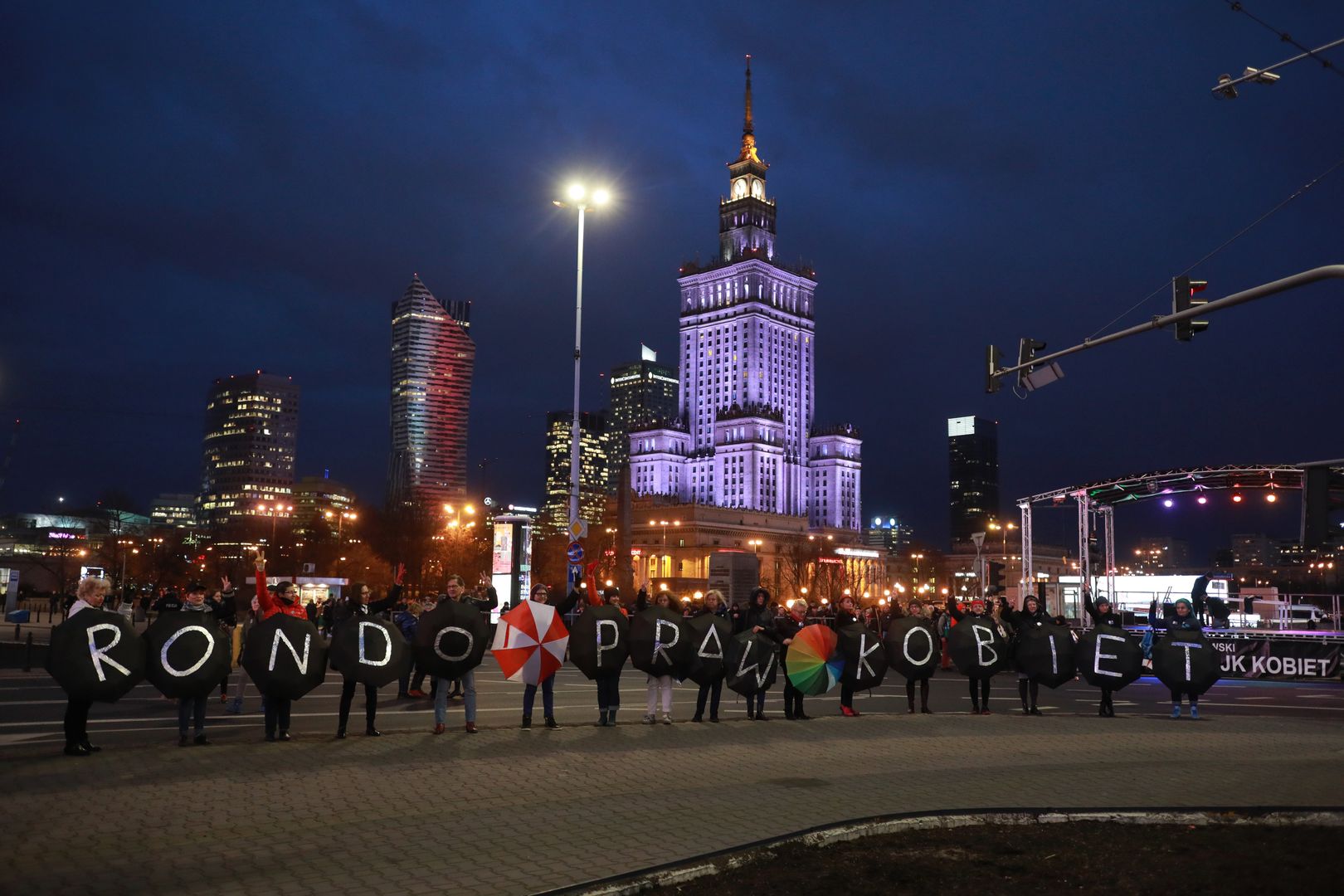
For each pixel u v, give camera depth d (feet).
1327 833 29.12
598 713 62.18
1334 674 100.58
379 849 27.32
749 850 26.55
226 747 43.80
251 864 25.66
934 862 25.86
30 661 85.81
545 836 28.84
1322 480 63.67
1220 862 25.59
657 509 653.30
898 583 636.48
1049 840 28.22
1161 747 50.03
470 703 50.26
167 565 418.92
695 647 55.88
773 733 52.24
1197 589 111.04
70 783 35.14
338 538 423.64
